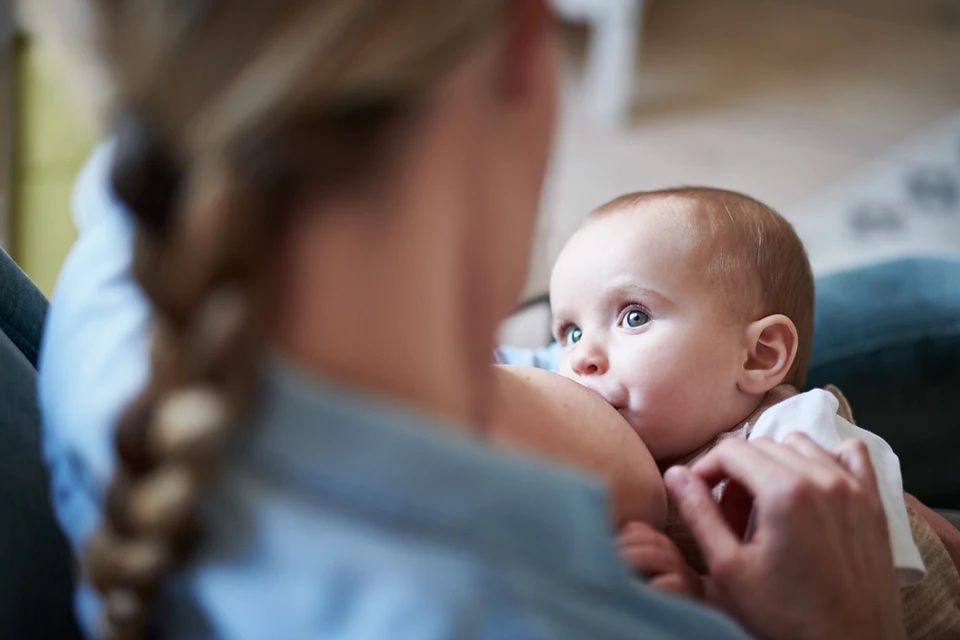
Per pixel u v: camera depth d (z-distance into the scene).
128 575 0.40
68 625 0.63
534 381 0.73
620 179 2.58
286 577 0.40
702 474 0.61
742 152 2.69
